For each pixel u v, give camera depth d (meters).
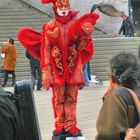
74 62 9.79
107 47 30.30
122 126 4.81
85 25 9.55
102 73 29.30
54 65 9.72
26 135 4.67
